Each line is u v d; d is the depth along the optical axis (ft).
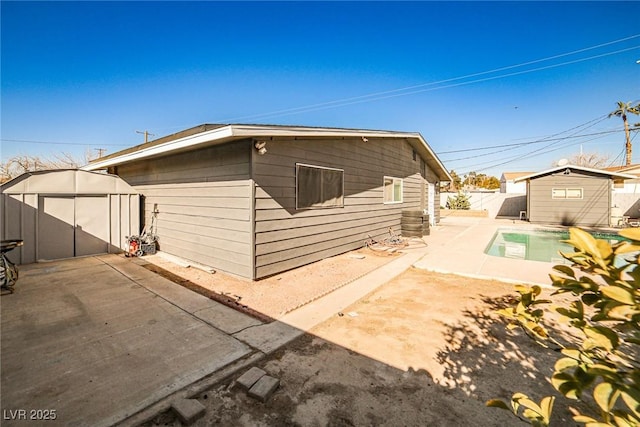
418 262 22.50
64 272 19.58
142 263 22.08
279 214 19.07
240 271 18.03
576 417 2.82
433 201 50.60
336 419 6.96
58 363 9.05
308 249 21.71
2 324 11.76
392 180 34.50
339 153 24.91
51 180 22.95
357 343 10.48
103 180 25.41
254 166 17.19
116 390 7.82
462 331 11.34
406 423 6.81
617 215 48.39
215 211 19.54
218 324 11.90
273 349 10.00
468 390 7.94
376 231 31.14
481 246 29.58
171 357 9.45
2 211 20.83
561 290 3.43
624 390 2.56
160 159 24.82
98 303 14.06
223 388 8.04
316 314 12.98
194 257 21.62
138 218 27.32
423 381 8.34
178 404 7.18
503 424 6.73
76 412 6.99
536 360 9.34
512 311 4.49
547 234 41.83
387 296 15.47
